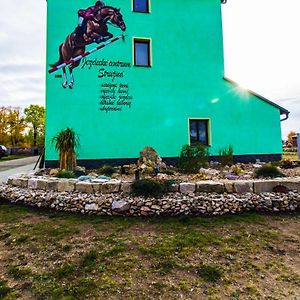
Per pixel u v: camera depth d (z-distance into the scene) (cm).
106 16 1137
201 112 1216
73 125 1063
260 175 724
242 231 457
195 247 395
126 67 1141
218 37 1271
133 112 1137
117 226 492
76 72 1080
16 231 477
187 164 869
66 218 543
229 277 315
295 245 401
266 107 1266
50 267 347
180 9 1237
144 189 570
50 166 1027
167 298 276
